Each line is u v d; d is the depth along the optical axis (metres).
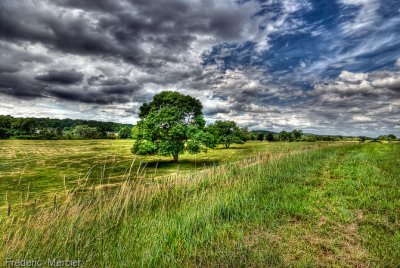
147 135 33.47
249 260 5.19
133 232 6.68
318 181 11.83
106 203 8.51
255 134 105.94
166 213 8.16
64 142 99.06
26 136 123.31
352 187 10.25
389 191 9.34
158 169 29.23
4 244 5.84
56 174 28.14
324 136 95.38
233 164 17.47
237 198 8.77
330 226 6.71
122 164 35.69
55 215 7.18
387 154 21.44
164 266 5.13
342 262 5.08
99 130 148.38
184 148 35.41
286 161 17.83
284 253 5.46
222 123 64.56
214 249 5.87
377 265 4.89
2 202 14.84
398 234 5.95
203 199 9.11
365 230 6.40
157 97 43.38
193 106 40.78
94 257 5.53
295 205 8.23
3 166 36.34
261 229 6.60
